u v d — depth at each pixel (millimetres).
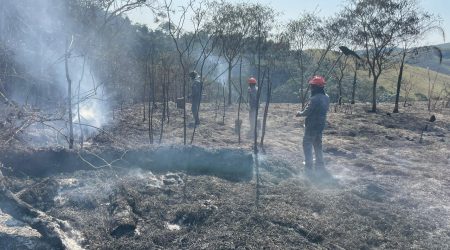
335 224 5602
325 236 5277
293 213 5770
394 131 13977
